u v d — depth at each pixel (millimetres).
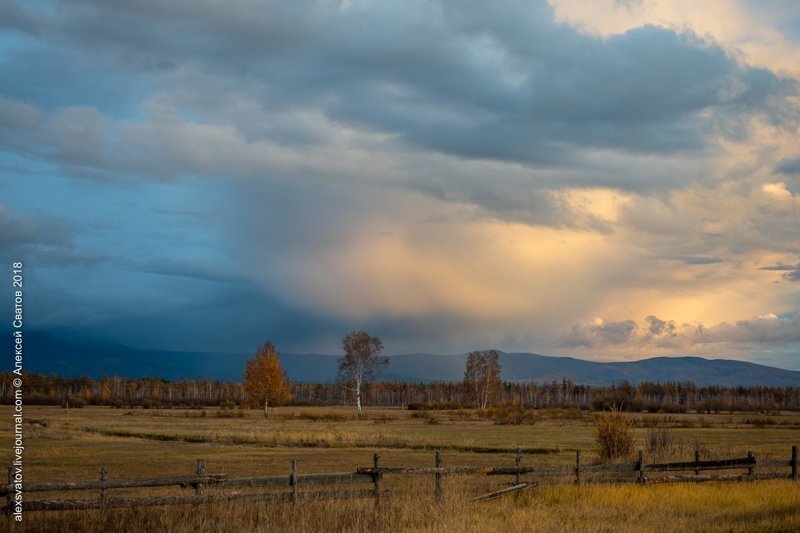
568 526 16109
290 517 17109
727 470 28984
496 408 107500
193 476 17953
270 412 117688
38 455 39781
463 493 21484
